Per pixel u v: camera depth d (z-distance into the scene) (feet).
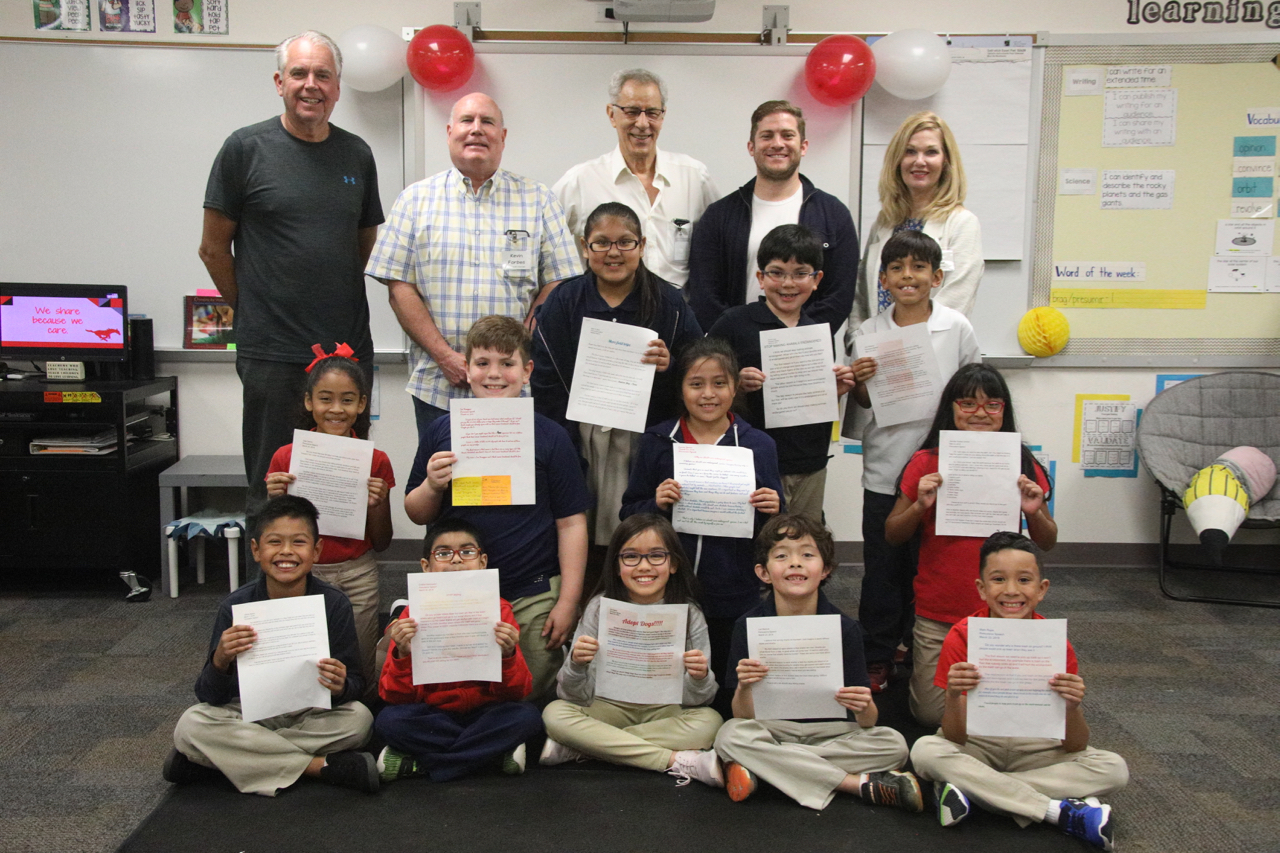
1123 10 10.98
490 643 6.40
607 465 8.14
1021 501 7.06
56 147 11.00
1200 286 11.37
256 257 8.62
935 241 8.27
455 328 8.70
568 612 7.18
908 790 6.00
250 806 6.06
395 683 6.59
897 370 7.80
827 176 11.12
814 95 10.61
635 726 6.73
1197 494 10.11
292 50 8.27
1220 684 8.25
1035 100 11.05
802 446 8.02
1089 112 11.09
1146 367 11.51
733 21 10.93
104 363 10.91
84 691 7.88
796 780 6.13
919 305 7.98
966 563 7.08
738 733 6.24
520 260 8.73
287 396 8.75
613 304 7.78
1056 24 11.00
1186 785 6.50
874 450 8.12
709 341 7.34
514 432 7.15
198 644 8.98
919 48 10.35
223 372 11.48
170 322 11.34
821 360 7.77
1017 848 5.64
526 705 6.63
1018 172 11.17
